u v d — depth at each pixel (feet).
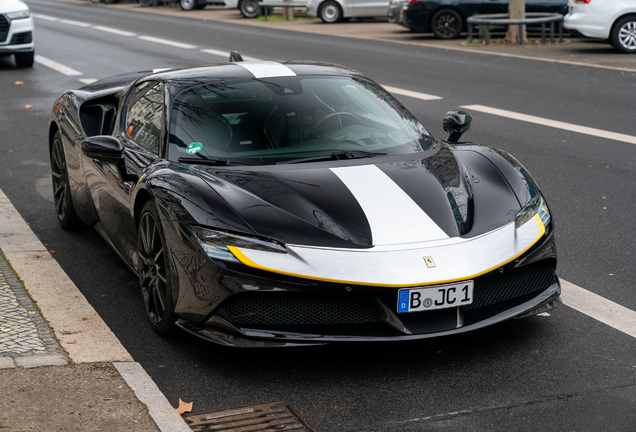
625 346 11.44
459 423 9.39
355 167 12.28
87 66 47.60
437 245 10.64
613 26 48.85
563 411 9.61
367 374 10.77
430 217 11.09
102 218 15.15
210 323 10.79
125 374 10.50
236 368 11.02
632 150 24.86
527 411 9.63
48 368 10.57
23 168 23.58
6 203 19.83
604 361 10.96
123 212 13.67
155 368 11.02
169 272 11.30
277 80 14.43
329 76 14.90
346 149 12.94
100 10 104.68
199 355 11.45
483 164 12.78
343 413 9.71
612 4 48.37
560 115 31.01
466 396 10.06
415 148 13.38
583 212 18.51
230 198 11.13
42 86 39.86
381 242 10.60
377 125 13.75
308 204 11.08
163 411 9.53
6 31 45.98
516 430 9.18
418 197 11.48
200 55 52.54
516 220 11.45
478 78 41.19
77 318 12.51
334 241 10.53
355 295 10.21
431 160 12.85
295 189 11.43
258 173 11.94
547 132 27.91
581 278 14.30
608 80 39.24
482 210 11.48
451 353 11.35
